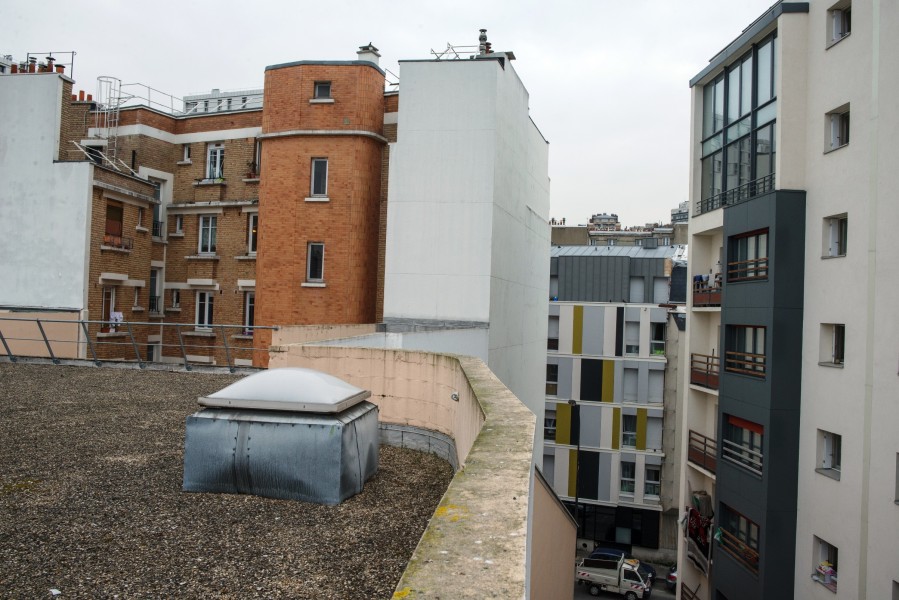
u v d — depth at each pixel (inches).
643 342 1598.2
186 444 266.5
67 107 976.3
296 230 868.6
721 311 749.9
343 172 861.2
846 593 551.8
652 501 1573.6
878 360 528.1
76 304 913.5
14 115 967.6
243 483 263.9
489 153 808.3
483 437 171.6
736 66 773.9
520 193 989.8
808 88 645.9
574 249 2012.8
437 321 808.9
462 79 820.0
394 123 905.5
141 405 471.5
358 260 862.5
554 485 1635.1
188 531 219.5
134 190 1016.2
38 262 933.8
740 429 716.0
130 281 1004.6
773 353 636.7
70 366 721.6
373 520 238.8
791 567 631.2
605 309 1630.2
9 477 278.8
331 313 853.8
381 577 185.6
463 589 81.9
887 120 527.8
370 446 299.0
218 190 1069.1
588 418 1625.2
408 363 387.9
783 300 638.5
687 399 858.8
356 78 865.5
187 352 1074.7
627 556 1513.3
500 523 106.4
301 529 225.9
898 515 498.3
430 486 293.4
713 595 740.0
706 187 855.7
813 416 613.6
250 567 190.1
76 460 310.5
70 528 218.5
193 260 1078.4
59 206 932.6
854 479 549.3
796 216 642.2
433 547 96.1
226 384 592.1
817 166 625.9
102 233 953.5
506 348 907.4
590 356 1628.9
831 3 610.5
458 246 810.2
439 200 817.5
